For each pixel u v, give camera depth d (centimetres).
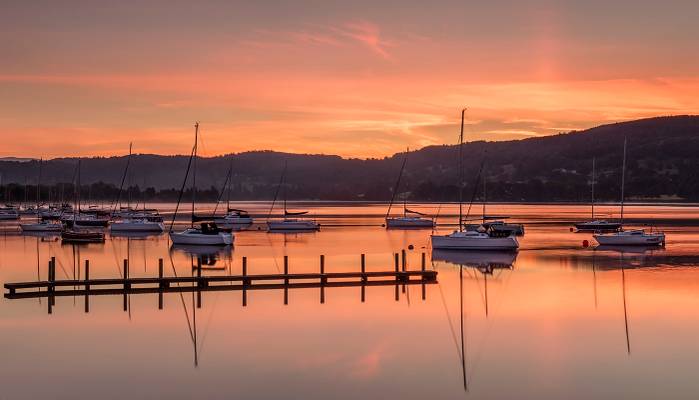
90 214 15100
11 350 2997
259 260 6538
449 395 2438
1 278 5206
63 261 6462
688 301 4078
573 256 6856
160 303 4000
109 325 3456
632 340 3148
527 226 13225
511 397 2416
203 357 2886
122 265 6122
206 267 5938
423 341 3155
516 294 4366
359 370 2711
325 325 3453
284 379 2600
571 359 2861
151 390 2480
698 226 12762
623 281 4938
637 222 14638
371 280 4878
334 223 14675
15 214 15800
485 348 3036
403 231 11719
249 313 3728
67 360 2845
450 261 6412
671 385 2520
